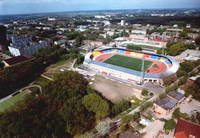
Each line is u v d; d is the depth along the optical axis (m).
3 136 56.56
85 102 76.44
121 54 185.50
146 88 104.44
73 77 96.38
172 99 84.38
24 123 61.69
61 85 88.25
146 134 64.38
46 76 130.38
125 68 131.25
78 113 72.44
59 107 75.62
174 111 75.62
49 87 87.69
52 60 165.50
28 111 68.44
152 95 95.19
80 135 66.62
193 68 128.25
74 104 76.56
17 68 121.44
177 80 112.31
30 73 130.50
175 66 130.00
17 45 181.25
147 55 173.12
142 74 119.19
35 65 139.12
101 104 72.94
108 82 115.06
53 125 65.50
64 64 160.25
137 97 95.12
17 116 64.06
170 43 196.62
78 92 86.56
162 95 87.19
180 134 56.88
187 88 93.50
